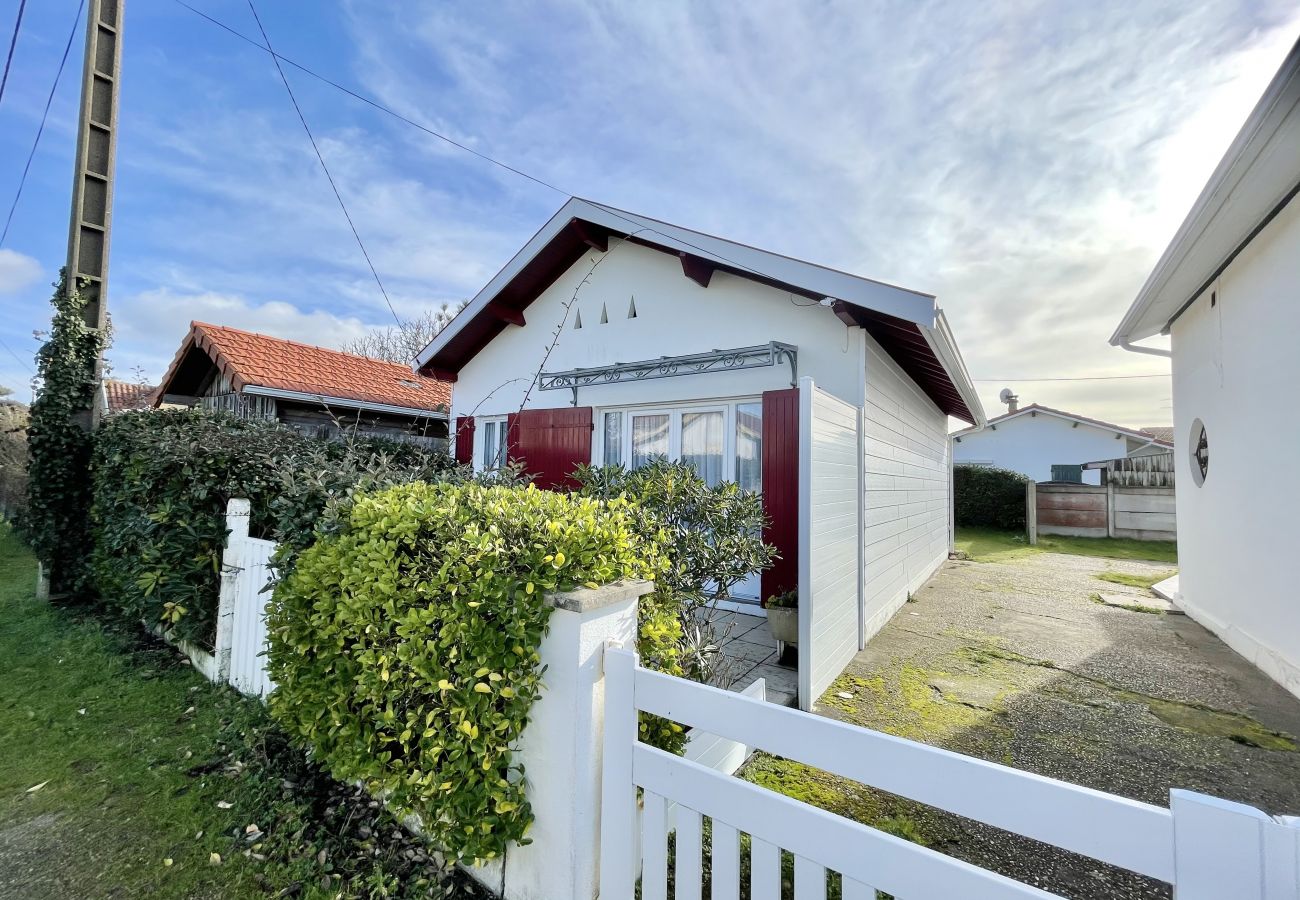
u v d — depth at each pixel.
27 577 6.48
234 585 3.43
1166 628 5.36
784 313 4.98
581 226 5.93
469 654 1.70
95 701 3.23
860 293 4.07
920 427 7.65
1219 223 4.16
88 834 2.09
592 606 1.63
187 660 3.90
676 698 1.49
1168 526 11.95
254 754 2.60
